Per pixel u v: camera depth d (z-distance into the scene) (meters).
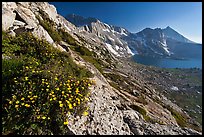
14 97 8.63
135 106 17.92
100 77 23.20
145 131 12.02
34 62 13.00
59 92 9.57
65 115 8.85
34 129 8.10
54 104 8.92
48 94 9.06
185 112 59.28
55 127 8.52
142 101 25.45
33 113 8.35
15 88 9.30
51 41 25.59
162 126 14.84
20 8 29.25
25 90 9.26
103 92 13.48
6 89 9.24
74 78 11.83
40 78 10.45
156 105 28.75
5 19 19.67
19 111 8.33
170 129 14.45
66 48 28.84
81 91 10.51
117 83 33.12
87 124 9.34
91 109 10.19
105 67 47.31
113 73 42.69
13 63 11.45
